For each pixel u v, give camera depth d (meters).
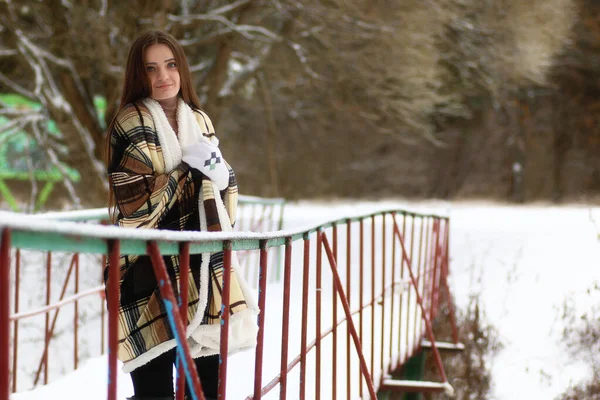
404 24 15.55
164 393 2.99
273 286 9.08
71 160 14.91
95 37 13.20
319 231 4.04
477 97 32.97
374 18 15.51
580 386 8.20
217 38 15.00
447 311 9.37
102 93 17.03
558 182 35.12
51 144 15.33
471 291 10.18
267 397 4.31
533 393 8.12
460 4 17.17
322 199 34.31
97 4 14.11
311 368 5.12
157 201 2.84
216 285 2.91
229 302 2.81
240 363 5.07
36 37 14.77
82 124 15.25
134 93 3.04
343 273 10.25
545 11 17.66
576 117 34.91
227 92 17.02
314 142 33.97
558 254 11.48
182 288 2.37
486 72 19.00
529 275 10.78
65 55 14.20
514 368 8.55
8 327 1.58
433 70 16.98
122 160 2.88
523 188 34.88
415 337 6.87
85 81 15.41
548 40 18.11
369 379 4.31
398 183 36.06
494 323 9.52
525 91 34.09
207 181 2.95
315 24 16.11
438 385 5.98
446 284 8.55
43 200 15.92
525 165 35.03
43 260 11.91
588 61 32.97
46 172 15.82
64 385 4.66
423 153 36.25
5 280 1.57
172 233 2.23
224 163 3.02
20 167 18.02
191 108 3.11
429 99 17.33
